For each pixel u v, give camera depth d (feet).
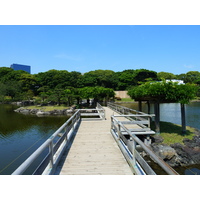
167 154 21.65
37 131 42.42
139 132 23.06
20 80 152.15
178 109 78.64
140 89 28.43
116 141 18.48
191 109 77.77
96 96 100.27
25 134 39.68
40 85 159.94
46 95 105.50
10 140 35.06
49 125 49.49
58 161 12.67
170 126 33.30
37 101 103.45
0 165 23.52
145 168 9.41
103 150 15.84
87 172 11.25
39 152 7.91
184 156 22.31
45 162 9.63
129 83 158.71
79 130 24.66
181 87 25.53
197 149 23.30
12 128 45.55
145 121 24.12
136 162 11.47
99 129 25.30
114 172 11.25
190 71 185.68
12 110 86.12
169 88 25.36
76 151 15.58
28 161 6.75
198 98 120.16
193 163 21.66
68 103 92.79
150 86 26.53
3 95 131.13
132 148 11.78
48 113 74.08
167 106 94.63
